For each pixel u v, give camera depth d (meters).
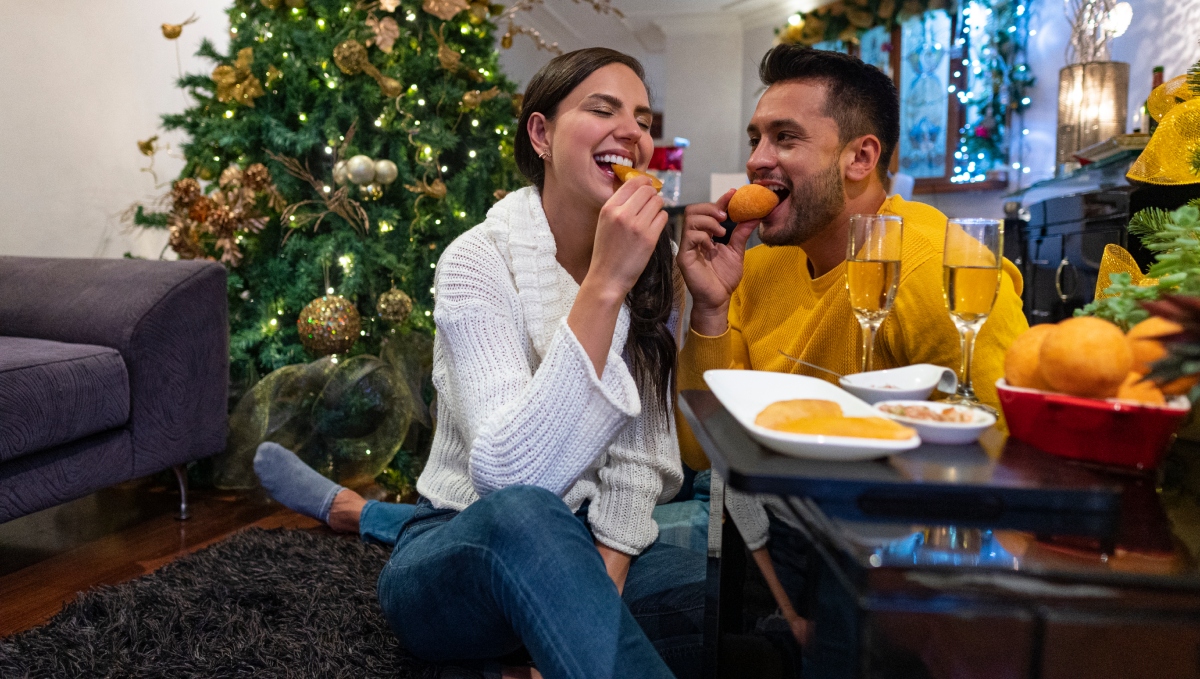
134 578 1.73
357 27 2.54
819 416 0.65
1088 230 2.72
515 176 2.98
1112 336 0.64
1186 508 0.60
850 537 0.52
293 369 2.43
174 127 2.75
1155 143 1.18
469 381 1.08
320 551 1.88
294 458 2.13
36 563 1.93
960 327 0.84
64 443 1.93
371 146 2.64
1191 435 0.74
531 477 0.98
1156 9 3.45
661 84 8.60
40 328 2.18
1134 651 0.49
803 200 1.24
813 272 1.37
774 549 0.64
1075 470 0.60
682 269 1.17
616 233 0.99
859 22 5.45
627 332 1.17
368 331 2.67
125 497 2.46
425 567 0.99
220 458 2.49
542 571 0.85
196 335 2.25
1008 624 0.49
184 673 1.31
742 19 6.51
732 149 6.71
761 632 0.66
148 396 2.13
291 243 2.57
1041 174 4.43
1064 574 0.49
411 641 1.09
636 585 1.16
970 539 0.53
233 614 1.53
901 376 0.83
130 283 2.19
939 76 5.20
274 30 2.58
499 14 2.84
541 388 0.98
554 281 1.20
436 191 2.60
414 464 2.62
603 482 1.19
